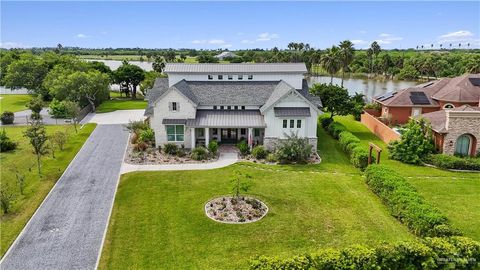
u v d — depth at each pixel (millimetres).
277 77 54312
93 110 77125
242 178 37750
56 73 87312
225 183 36812
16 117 72562
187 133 47406
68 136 53562
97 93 80312
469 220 29156
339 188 35688
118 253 24797
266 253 24688
